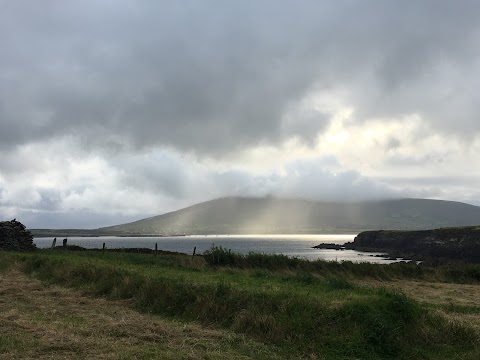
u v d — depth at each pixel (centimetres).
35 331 975
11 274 1900
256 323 1058
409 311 1096
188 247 11606
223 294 1237
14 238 3169
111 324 1063
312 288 1473
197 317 1162
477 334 1045
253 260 2353
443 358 947
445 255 8156
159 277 1464
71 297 1418
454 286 2117
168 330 1041
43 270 1875
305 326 1034
